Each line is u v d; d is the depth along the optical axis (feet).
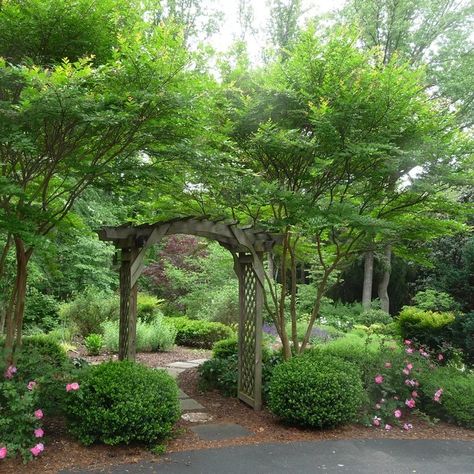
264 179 19.22
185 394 20.29
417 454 13.82
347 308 53.01
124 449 13.05
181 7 47.21
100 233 16.35
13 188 12.31
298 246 22.75
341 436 15.17
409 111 17.63
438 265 34.86
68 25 12.90
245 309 19.53
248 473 11.87
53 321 35.86
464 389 17.31
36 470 11.51
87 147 15.62
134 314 16.39
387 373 18.07
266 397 18.45
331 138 16.78
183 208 20.71
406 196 19.42
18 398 12.05
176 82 13.01
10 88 13.17
